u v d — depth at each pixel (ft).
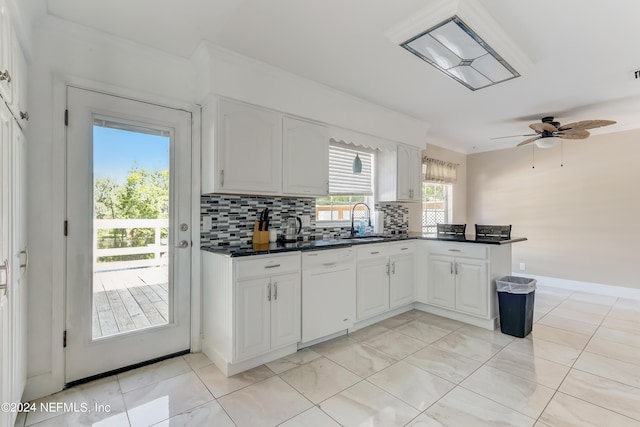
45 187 6.35
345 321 9.28
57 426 5.39
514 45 7.11
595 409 5.85
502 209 17.58
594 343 8.83
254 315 7.30
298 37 7.00
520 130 14.56
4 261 4.29
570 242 15.28
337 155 12.16
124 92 7.26
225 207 8.86
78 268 6.75
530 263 16.49
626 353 8.18
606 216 14.30
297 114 9.15
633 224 13.62
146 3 5.84
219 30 6.74
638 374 7.12
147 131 7.66
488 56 7.34
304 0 5.77
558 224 15.65
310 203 11.03
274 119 8.70
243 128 8.07
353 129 10.73
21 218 5.52
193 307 8.27
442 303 11.07
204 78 7.73
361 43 7.24
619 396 6.26
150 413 5.74
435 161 16.39
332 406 5.95
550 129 11.19
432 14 5.98
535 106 11.39
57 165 6.47
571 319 10.86
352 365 7.55
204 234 8.45
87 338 6.83
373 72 8.71
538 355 8.07
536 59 7.93
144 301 7.61
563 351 8.31
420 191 13.75
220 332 7.43
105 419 5.58
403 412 5.78
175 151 8.02
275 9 6.04
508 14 6.15
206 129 8.07
